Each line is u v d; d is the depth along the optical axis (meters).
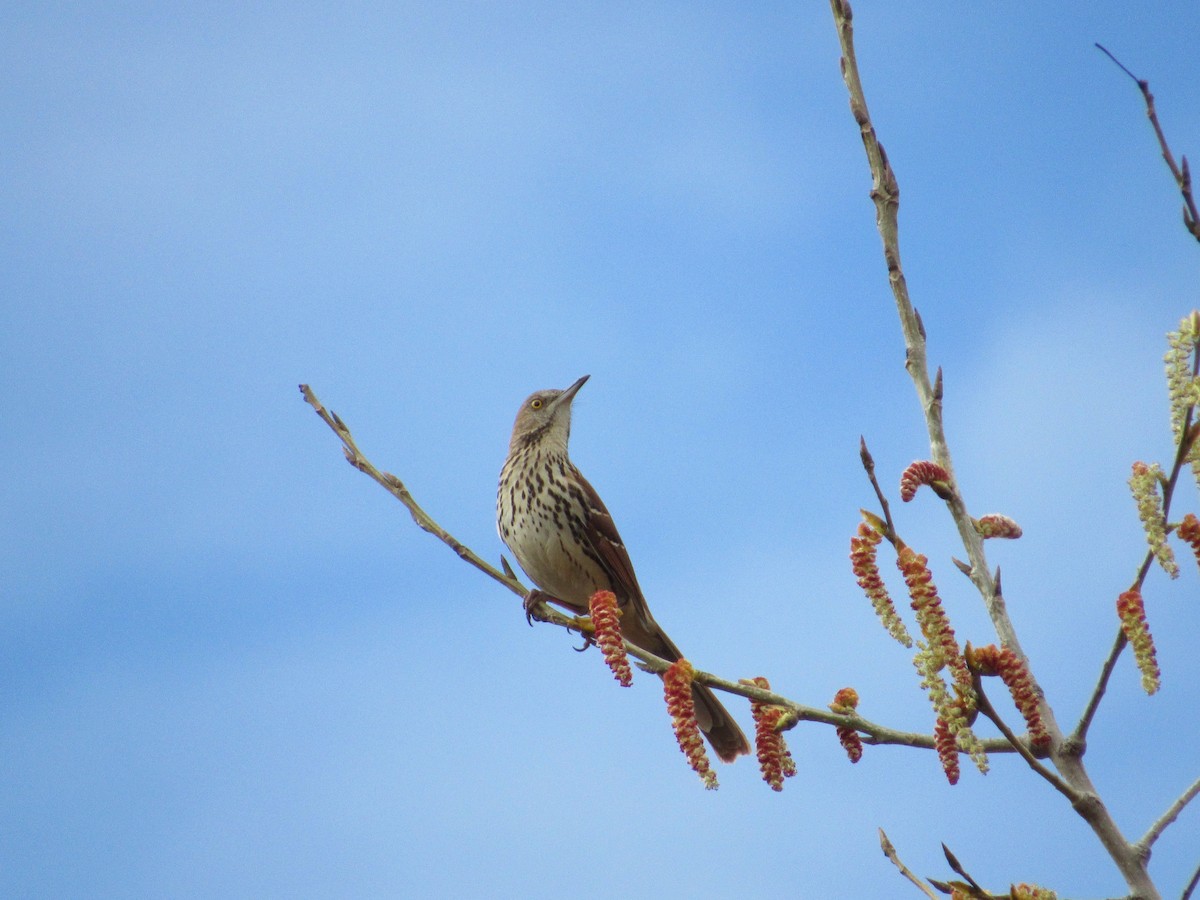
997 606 6.45
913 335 7.00
